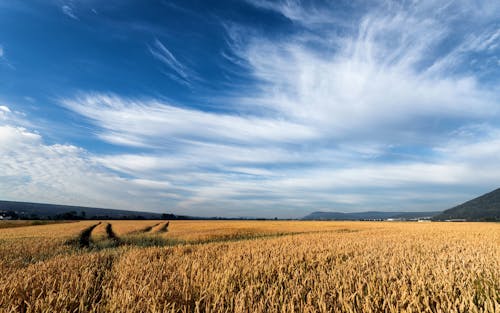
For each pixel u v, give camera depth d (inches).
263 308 170.2
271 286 224.2
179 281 238.1
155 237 1058.7
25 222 2623.0
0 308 177.2
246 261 328.2
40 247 698.8
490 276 253.6
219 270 271.1
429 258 365.1
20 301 186.4
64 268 305.7
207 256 387.5
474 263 336.5
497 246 577.6
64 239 916.0
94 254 439.2
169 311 165.6
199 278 242.8
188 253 468.1
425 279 237.9
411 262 331.3
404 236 861.2
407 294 192.4
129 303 174.4
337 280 229.3
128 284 222.8
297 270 276.7
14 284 216.2
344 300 176.7
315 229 1492.4
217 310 171.9
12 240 890.7
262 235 1168.2
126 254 438.9
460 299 189.8
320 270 289.6
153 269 291.6
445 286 205.5
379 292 195.6
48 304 173.2
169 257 394.9
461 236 905.5
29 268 311.4
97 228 1802.4
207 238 1024.9
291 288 214.4
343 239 713.6
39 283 232.8
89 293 214.4
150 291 193.5
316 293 197.3
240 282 244.1
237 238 1065.5
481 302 189.6
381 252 434.9
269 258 376.5
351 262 325.1
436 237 837.8
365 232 1124.5
